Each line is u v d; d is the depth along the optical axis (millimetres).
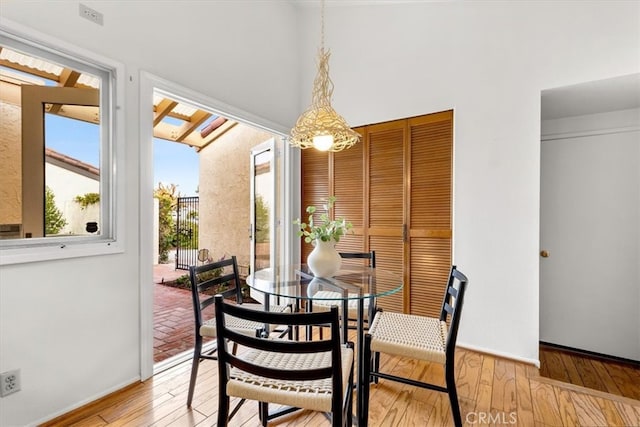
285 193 3418
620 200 2654
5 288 1460
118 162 1865
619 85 2143
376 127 3014
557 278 2920
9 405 1470
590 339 2783
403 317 1925
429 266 2729
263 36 3012
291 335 2188
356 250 3137
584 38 2107
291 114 3385
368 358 1542
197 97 2357
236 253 5160
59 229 1665
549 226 2947
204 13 2430
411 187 2814
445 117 2643
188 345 2621
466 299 2523
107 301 1829
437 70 2668
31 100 1580
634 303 2611
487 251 2445
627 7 1983
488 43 2441
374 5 2992
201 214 5879
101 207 1824
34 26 1532
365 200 3078
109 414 1666
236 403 1786
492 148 2422
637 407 1743
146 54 2027
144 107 2002
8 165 1515
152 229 2061
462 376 2096
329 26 3275
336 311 1057
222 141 5441
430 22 2707
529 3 2289
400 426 1589
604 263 2723
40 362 1565
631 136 2611
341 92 3191
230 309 1150
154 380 2010
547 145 2949
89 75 1773
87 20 1731
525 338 2303
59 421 1602
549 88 2221
